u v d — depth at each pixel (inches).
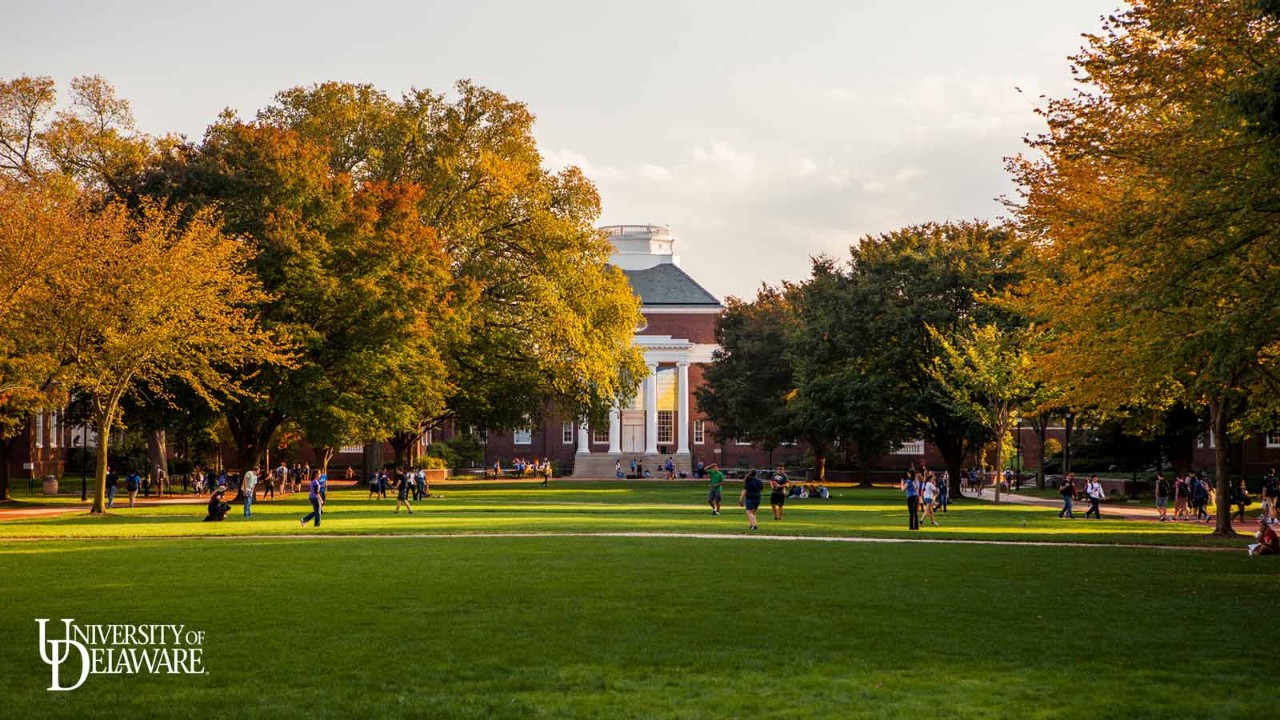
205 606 705.6
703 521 1541.6
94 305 1632.6
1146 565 975.6
